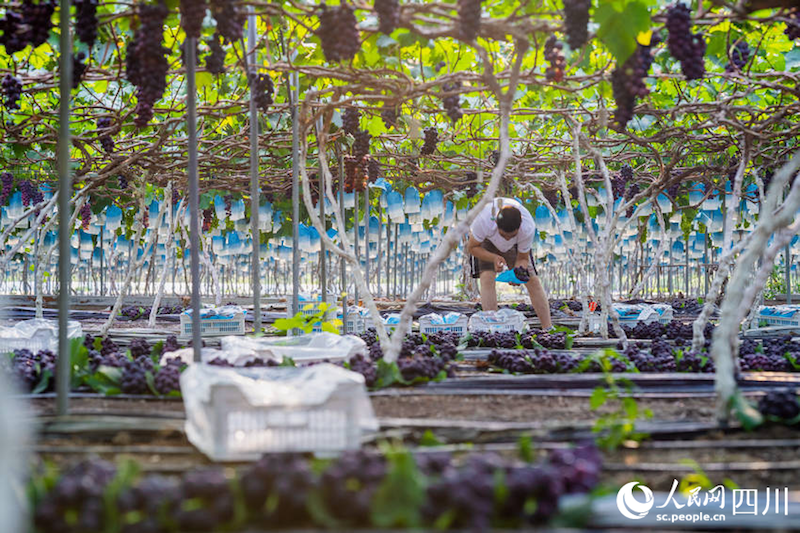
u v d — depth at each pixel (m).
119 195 10.63
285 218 11.68
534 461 2.57
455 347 5.34
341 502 1.96
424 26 4.27
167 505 1.94
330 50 3.72
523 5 4.07
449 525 1.95
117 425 3.03
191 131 3.91
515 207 7.52
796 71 6.59
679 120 8.08
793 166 3.29
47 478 2.05
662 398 3.85
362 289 4.95
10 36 3.49
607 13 3.61
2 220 11.52
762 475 2.63
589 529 2.13
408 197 9.86
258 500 2.00
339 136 6.47
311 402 2.63
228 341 4.64
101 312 10.47
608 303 5.90
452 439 3.03
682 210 11.62
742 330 7.39
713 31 4.72
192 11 3.38
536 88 5.30
